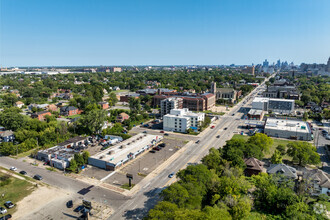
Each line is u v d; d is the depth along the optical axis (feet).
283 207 285.84
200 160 424.87
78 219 266.36
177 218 195.21
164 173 376.89
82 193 319.88
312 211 267.80
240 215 249.55
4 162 422.41
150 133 602.85
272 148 485.56
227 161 361.10
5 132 541.34
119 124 637.30
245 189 298.15
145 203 294.66
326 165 406.41
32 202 299.79
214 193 293.64
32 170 390.42
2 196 311.47
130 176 332.80
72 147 491.72
